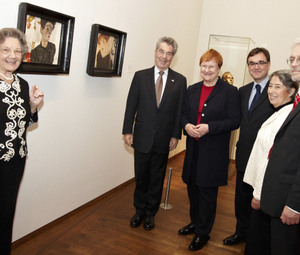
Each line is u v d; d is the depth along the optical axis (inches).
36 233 98.5
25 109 67.3
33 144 91.6
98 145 124.7
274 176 62.6
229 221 124.2
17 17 78.1
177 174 180.1
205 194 95.3
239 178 99.7
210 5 218.5
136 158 105.0
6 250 71.0
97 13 108.5
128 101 104.6
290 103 75.2
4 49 61.5
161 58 96.3
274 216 62.7
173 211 128.3
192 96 96.9
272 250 65.2
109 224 111.2
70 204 113.5
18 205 90.3
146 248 97.8
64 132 103.7
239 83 175.2
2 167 64.3
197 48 226.2
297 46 63.0
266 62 93.1
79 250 93.3
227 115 93.5
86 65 108.1
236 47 172.4
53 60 90.6
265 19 204.7
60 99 99.0
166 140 102.3
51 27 87.6
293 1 196.9
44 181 98.7
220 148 93.3
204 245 102.7
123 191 145.2
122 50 123.0
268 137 69.7
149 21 147.4
